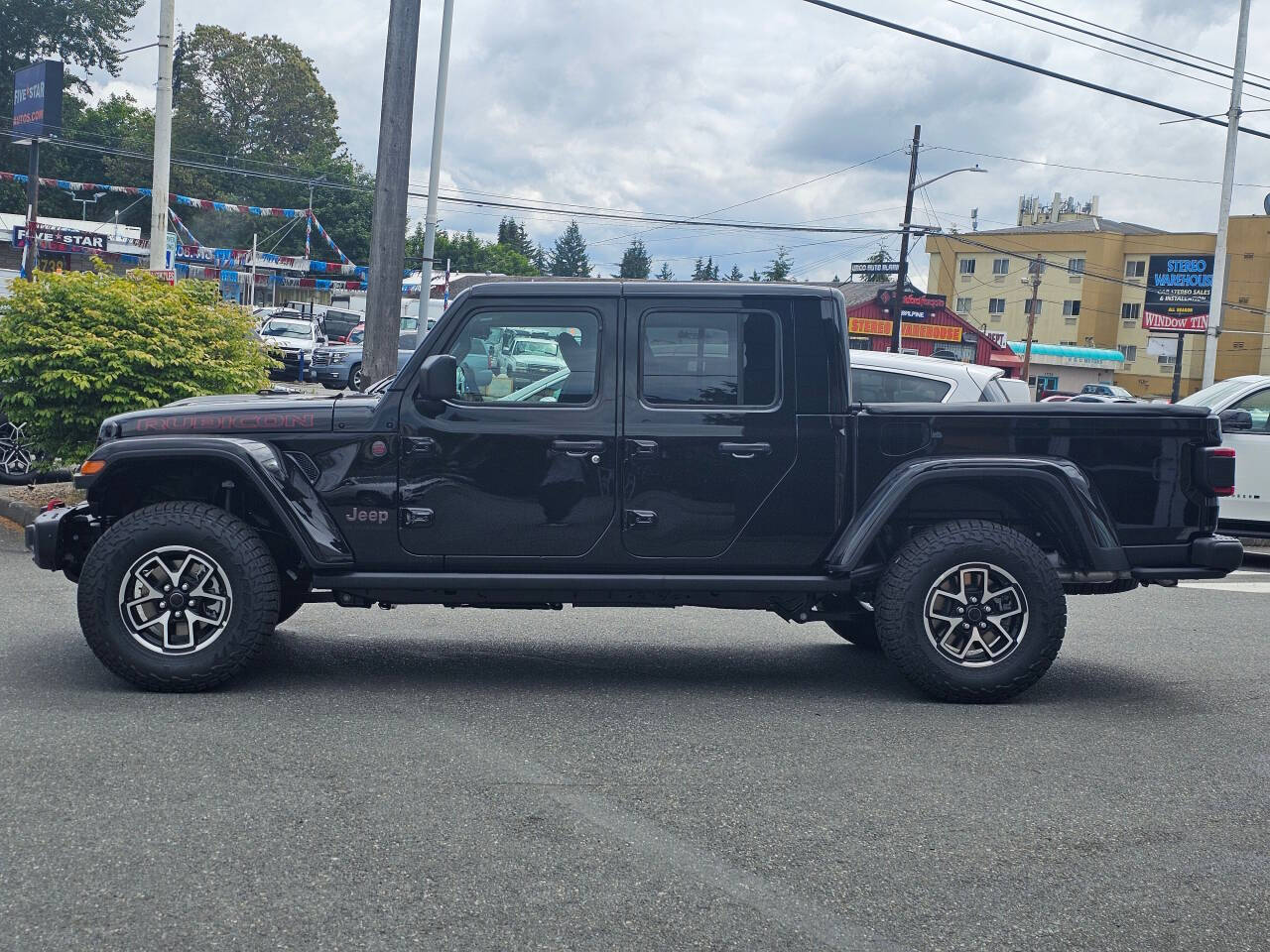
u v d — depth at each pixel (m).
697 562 6.14
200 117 77.81
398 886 3.70
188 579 5.91
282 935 3.34
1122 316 87.88
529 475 6.06
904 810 4.54
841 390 6.14
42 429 11.54
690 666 7.02
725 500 6.11
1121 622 8.95
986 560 6.07
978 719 5.92
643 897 3.68
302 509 6.02
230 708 5.67
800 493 6.12
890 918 3.60
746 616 8.81
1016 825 4.42
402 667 6.71
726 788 4.73
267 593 5.91
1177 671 7.20
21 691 5.84
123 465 5.95
